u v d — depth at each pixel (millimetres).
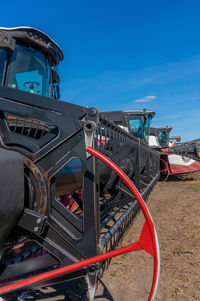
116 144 2857
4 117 1499
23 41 2826
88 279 1433
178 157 9039
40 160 1446
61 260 1472
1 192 1157
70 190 1870
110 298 1946
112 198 3273
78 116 1473
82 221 1509
